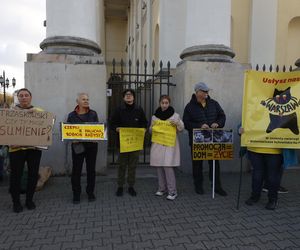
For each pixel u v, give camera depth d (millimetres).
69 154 7305
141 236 4348
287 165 5281
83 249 3982
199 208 5445
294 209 5422
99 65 7328
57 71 7199
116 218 4988
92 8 7914
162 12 11883
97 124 5625
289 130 5227
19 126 5219
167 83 8359
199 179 6254
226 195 6164
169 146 5848
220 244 4109
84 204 5641
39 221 4879
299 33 12859
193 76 7695
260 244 4113
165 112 5914
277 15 12469
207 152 5895
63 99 7223
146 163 8570
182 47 11578
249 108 5406
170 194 5922
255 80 5402
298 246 4062
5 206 5559
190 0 8172
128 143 6027
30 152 5355
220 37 8039
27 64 7117
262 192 6414
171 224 4754
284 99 5273
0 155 6934
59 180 7074
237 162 8117
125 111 6062
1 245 4098
